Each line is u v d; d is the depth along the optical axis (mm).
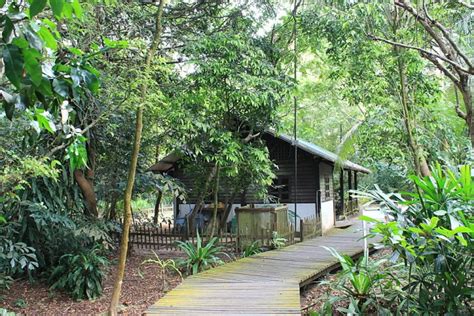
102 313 5246
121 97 4785
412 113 7199
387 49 6590
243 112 8414
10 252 5277
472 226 3266
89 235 6270
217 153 7992
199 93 6980
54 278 6188
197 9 7395
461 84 5512
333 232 10844
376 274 4598
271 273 5879
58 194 6344
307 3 7910
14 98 1750
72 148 3141
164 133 7902
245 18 7910
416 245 3467
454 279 3596
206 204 12141
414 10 5547
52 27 1891
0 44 1537
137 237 9891
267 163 8914
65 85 1877
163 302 4523
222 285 5227
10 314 3939
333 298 4566
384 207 3822
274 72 7773
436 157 7406
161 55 6195
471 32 6227
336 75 7590
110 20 5410
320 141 20422
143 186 8078
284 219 9422
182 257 8383
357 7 6078
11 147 3922
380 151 7668
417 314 3752
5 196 3691
